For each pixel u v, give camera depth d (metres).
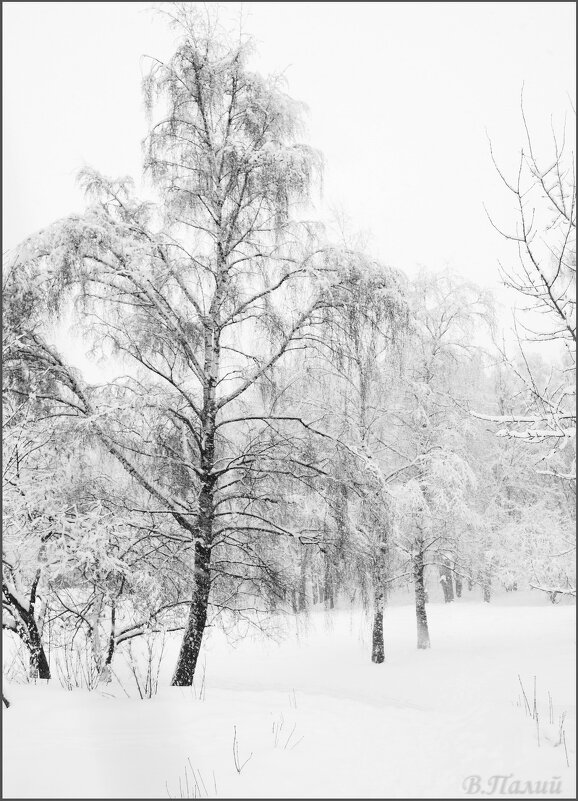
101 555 6.98
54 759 4.48
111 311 7.60
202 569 7.64
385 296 7.51
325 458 8.06
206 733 5.35
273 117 8.01
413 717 6.31
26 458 7.86
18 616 7.71
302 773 4.43
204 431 7.91
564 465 7.73
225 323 7.93
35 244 6.69
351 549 7.88
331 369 8.59
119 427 7.20
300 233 7.96
